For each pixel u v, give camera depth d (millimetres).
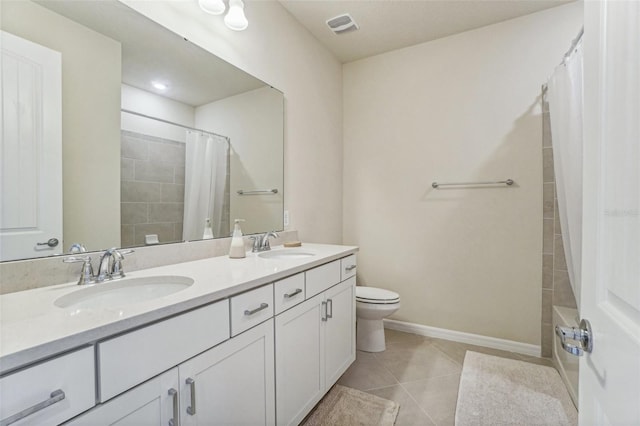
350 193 3008
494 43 2373
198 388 937
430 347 2408
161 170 1427
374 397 1752
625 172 476
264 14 2002
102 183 1210
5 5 968
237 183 1827
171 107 1468
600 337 556
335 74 2891
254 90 1929
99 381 703
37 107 1034
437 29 2441
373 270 2896
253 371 1159
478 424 1521
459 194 2518
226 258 1608
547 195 2209
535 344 2258
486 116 2410
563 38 2156
